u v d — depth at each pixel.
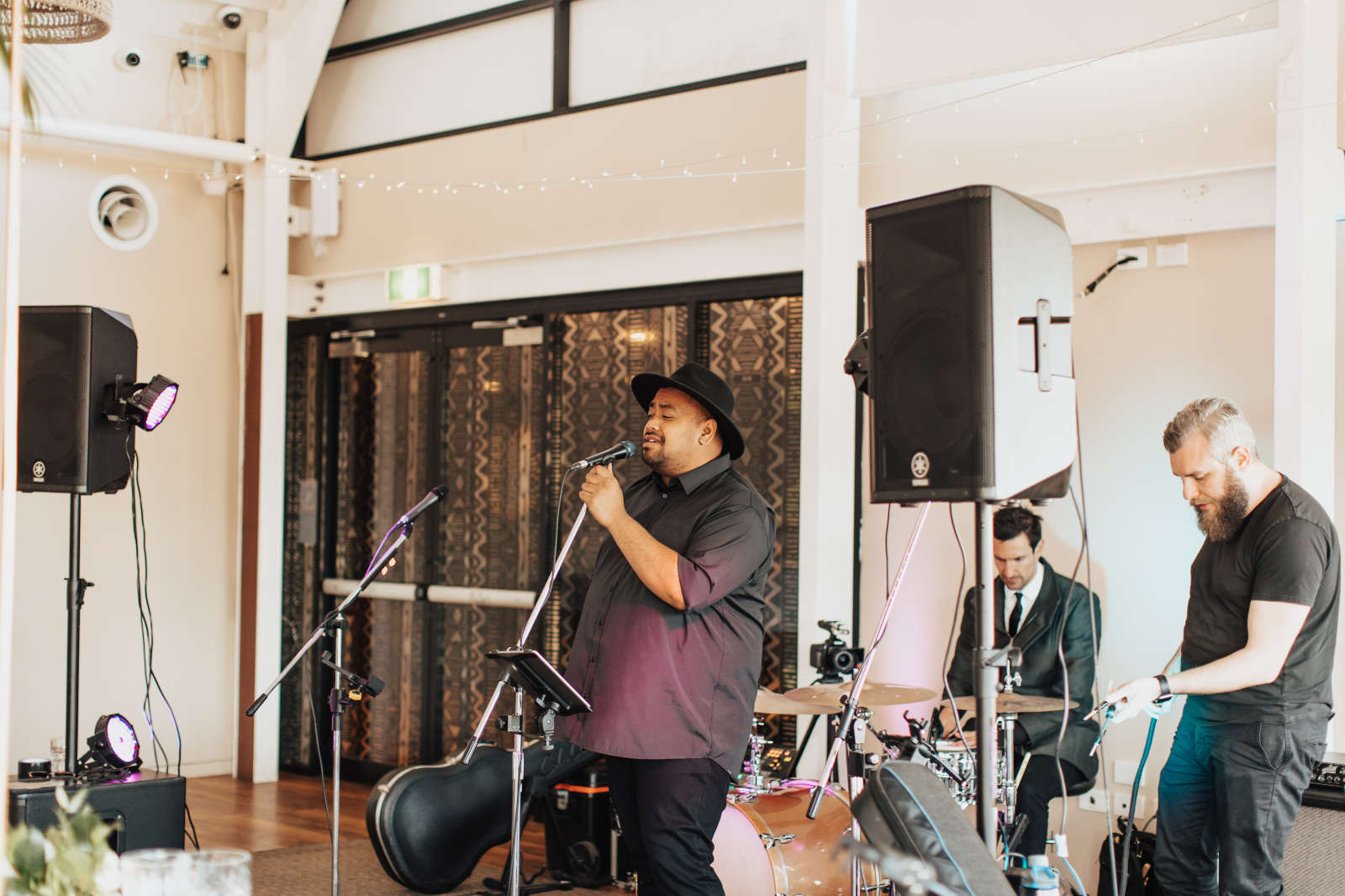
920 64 4.27
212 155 6.14
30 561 5.88
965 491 2.16
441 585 6.10
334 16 6.14
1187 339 4.07
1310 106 3.60
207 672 6.43
